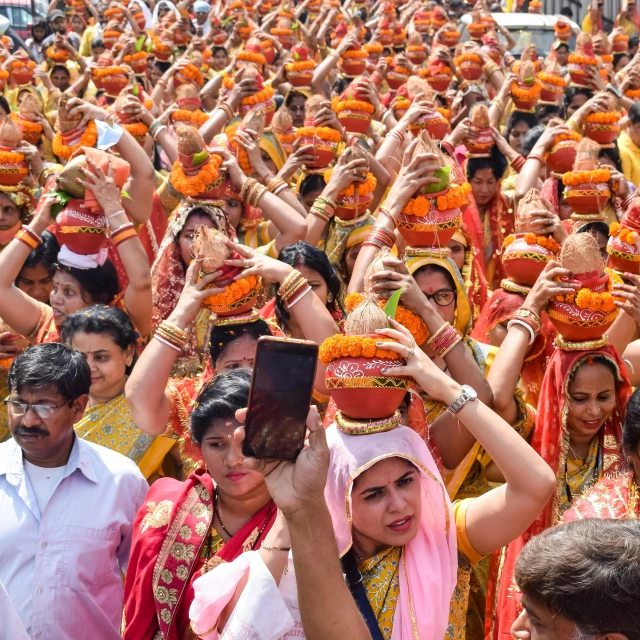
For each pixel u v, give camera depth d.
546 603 1.79
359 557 2.58
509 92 7.75
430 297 3.52
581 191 5.07
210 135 6.16
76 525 3.06
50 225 4.71
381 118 7.32
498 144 5.97
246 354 3.35
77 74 11.41
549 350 3.86
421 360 2.56
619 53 12.10
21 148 5.17
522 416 3.35
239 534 2.58
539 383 3.87
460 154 6.71
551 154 5.66
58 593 2.99
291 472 2.03
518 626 2.53
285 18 11.74
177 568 2.56
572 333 3.28
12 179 5.10
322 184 5.49
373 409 2.50
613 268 3.95
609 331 3.69
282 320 3.67
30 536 3.03
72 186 4.03
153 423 3.22
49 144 7.52
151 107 7.61
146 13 14.07
